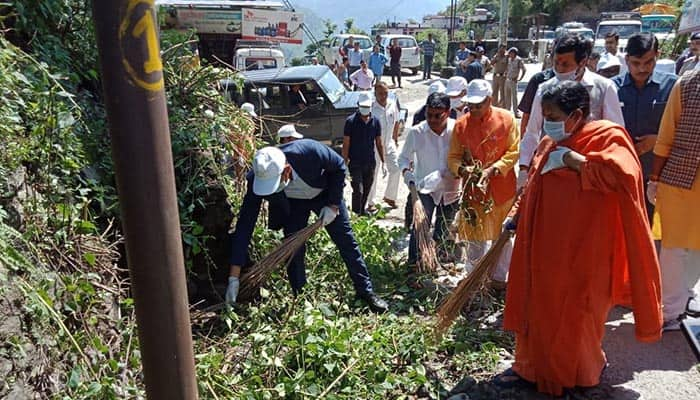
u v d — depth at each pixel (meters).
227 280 4.63
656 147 4.23
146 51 1.62
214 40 17.36
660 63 8.40
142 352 1.83
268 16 17.48
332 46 26.45
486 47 29.78
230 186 4.81
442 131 5.16
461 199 4.86
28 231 3.03
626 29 26.97
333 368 3.55
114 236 3.98
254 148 5.26
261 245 4.78
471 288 3.85
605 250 3.37
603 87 4.38
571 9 61.09
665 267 4.24
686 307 4.52
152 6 1.62
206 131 4.67
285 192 4.40
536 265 3.46
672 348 4.12
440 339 3.96
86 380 2.88
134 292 1.77
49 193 3.34
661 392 3.64
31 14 4.25
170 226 1.73
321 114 9.62
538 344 3.54
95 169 4.02
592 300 3.39
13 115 3.11
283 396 3.28
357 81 19.20
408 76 28.58
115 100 1.63
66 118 3.52
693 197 4.03
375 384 3.52
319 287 4.90
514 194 4.85
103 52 1.61
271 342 3.72
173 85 4.88
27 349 2.65
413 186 5.09
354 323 4.23
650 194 4.40
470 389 3.70
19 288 2.65
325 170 4.38
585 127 3.38
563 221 3.35
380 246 5.76
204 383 3.25
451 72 25.80
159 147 1.68
